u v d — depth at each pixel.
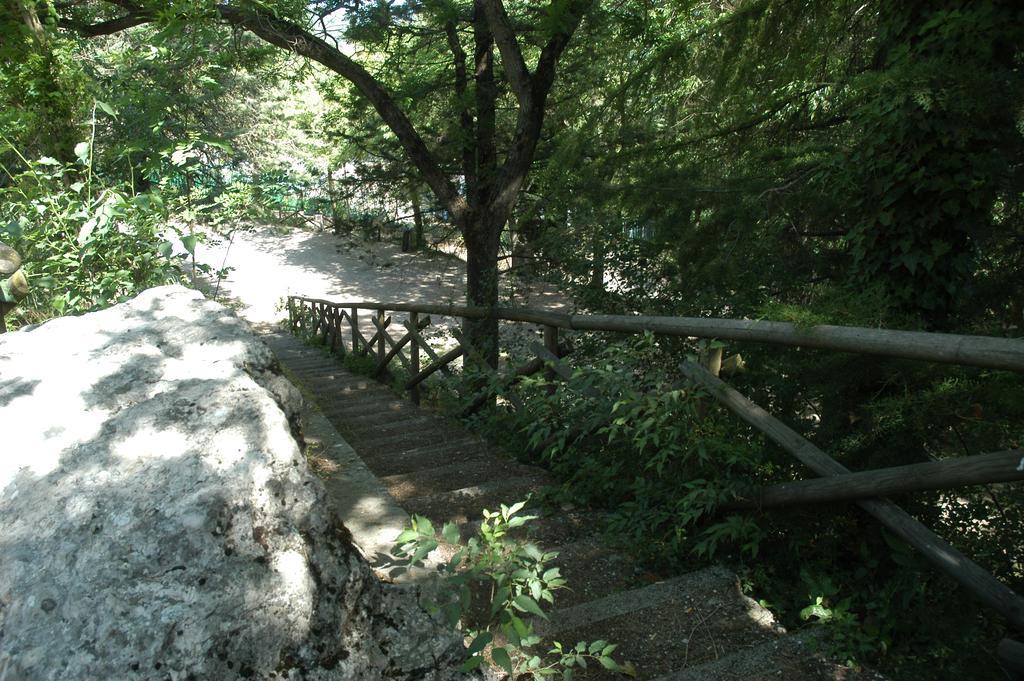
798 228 4.64
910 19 3.56
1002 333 3.64
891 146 3.38
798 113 5.32
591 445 3.92
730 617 2.59
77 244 3.67
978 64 3.29
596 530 3.41
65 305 3.53
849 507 2.88
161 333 2.49
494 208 7.87
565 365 4.19
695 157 5.48
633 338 3.75
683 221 4.78
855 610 2.66
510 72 7.47
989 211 3.43
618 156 5.69
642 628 2.53
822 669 2.29
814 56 5.15
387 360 8.73
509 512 2.25
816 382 3.09
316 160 18.05
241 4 6.59
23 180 3.88
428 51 10.52
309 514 1.74
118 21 7.18
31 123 4.48
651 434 2.98
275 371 2.48
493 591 2.39
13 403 2.03
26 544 1.54
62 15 7.00
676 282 4.58
